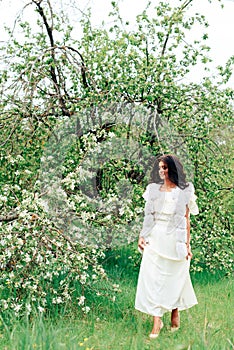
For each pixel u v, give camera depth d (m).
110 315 5.94
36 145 7.52
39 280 5.90
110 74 7.94
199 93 8.06
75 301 6.14
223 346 4.39
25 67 7.39
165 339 5.09
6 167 7.43
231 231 8.59
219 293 7.41
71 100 7.76
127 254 9.26
